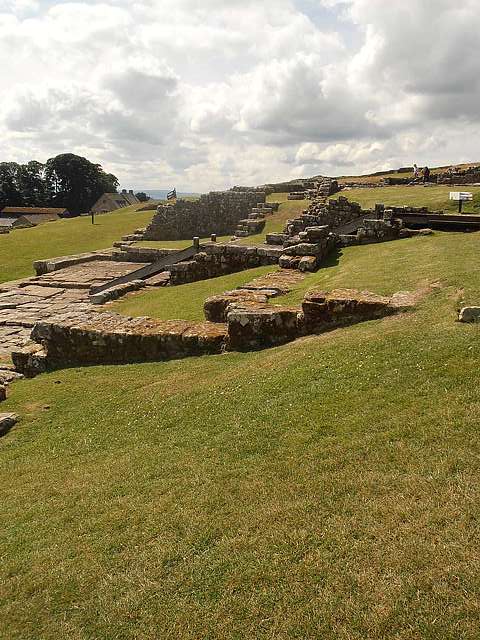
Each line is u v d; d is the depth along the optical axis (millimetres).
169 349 11961
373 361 8273
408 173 55375
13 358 13156
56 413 9898
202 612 4348
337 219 22516
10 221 93938
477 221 19703
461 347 7953
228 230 37188
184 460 6941
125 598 4684
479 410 6301
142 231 37812
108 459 7566
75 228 44625
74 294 23719
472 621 3707
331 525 5008
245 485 6000
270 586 4461
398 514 4934
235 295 13555
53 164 115812
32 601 4941
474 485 5082
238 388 8914
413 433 6176
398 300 10727
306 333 10945
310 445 6512
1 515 6543
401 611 3918
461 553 4297
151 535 5492
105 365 12336
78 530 5887
